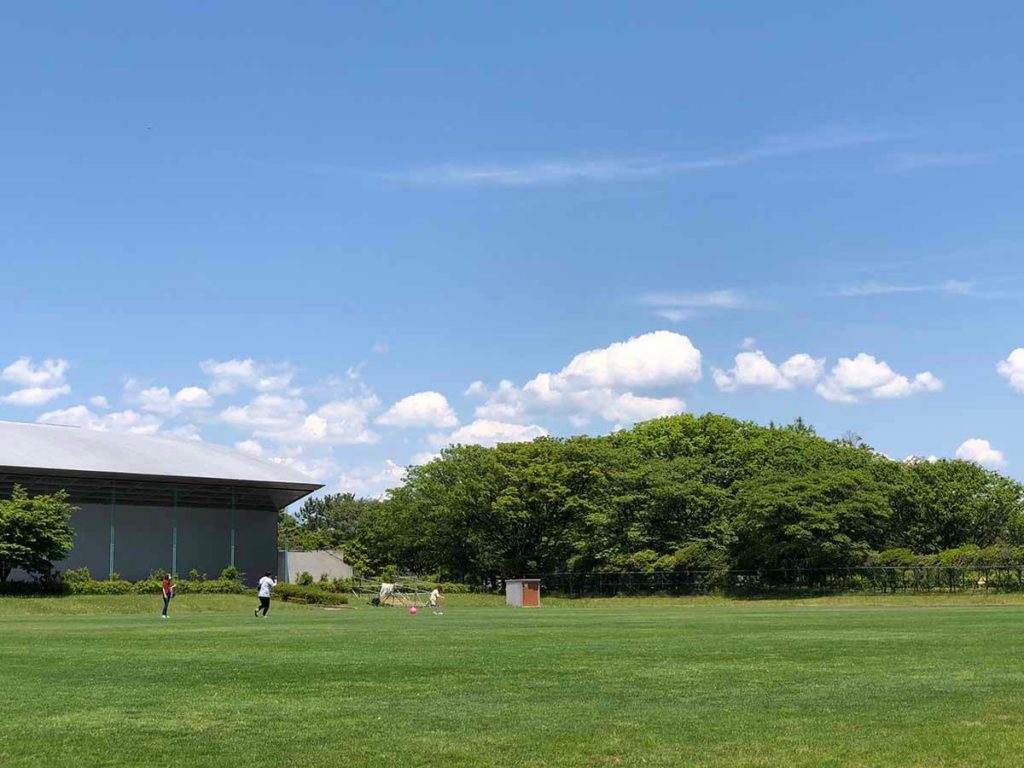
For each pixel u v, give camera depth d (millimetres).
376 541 109875
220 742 12789
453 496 96875
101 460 80812
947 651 25406
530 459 96438
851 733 13070
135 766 11430
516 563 97000
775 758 11633
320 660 23922
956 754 11742
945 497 99875
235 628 39906
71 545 71562
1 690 17984
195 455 91438
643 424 116625
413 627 40375
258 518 92688
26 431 86188
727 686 18125
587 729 13547
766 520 85438
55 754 12094
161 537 86062
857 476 86750
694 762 11477
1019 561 78750
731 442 109625
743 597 84688
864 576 83188
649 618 49188
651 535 93875
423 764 11469
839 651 25703
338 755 11961
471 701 16312
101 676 20344
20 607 62312
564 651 26406
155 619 51125
